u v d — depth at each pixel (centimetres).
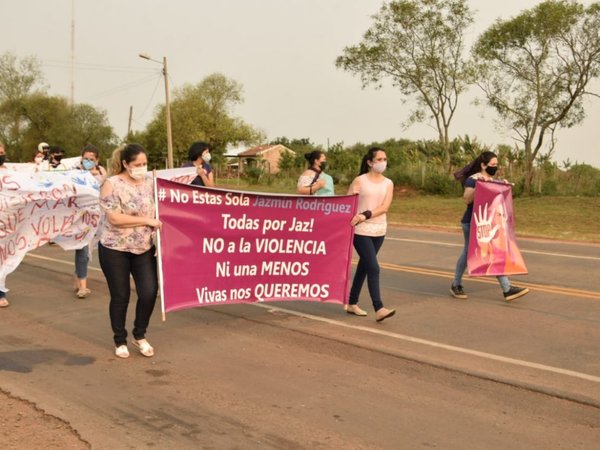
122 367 577
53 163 1052
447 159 3253
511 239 868
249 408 484
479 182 836
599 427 457
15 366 578
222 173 6694
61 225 802
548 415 477
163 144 7444
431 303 838
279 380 545
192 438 432
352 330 700
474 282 984
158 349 631
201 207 658
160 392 516
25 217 778
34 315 765
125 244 588
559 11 2481
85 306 810
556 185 2777
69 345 644
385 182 739
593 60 2531
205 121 7338
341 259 743
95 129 7869
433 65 3105
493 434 445
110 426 449
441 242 1508
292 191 4212
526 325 728
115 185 580
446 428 453
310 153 833
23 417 464
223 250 679
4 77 8006
